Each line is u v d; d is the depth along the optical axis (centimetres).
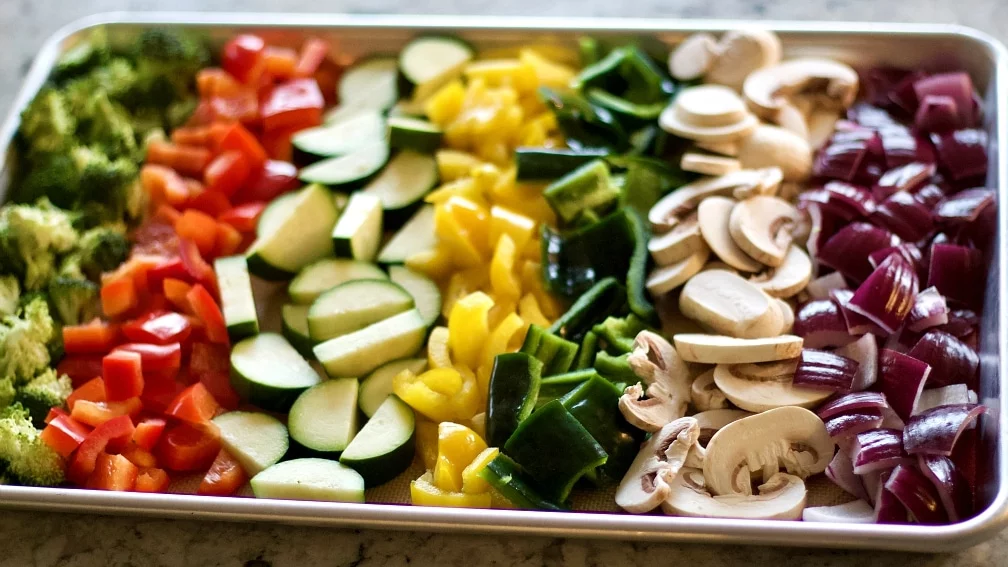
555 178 97
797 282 90
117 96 104
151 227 98
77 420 89
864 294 88
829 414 85
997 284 88
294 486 85
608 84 103
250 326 93
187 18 107
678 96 99
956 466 83
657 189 97
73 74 104
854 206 93
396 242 98
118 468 87
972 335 89
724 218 93
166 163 102
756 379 87
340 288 94
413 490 85
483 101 101
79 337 92
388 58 107
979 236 92
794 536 79
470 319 90
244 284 95
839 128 99
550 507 83
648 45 104
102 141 102
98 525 85
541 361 89
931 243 93
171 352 91
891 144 96
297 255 97
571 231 97
